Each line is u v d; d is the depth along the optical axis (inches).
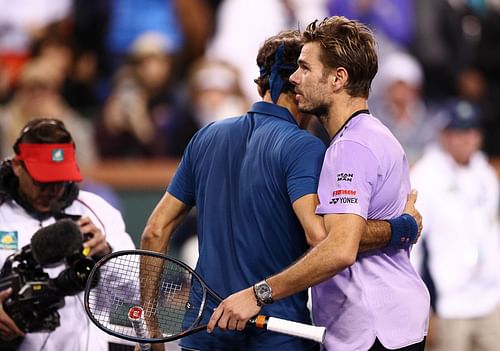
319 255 546.9
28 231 656.4
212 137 616.4
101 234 644.1
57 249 609.0
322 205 562.3
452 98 1502.2
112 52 1425.9
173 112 1381.6
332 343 589.6
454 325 1055.6
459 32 1518.2
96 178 1289.4
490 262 1060.5
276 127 590.2
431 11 1505.9
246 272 586.9
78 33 1432.1
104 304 621.6
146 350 606.9
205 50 1424.7
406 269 597.3
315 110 586.6
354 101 586.6
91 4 1432.1
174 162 1359.5
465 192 1056.8
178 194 633.0
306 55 584.1
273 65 602.9
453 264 1048.2
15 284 624.1
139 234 1291.8
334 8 1451.8
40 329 632.4
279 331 555.8
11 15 1424.7
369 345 579.2
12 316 625.6
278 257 585.3
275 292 552.1
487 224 1069.1
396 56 1464.1
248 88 1411.2
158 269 617.6
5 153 1301.7
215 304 593.3
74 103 1401.3
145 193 1296.8
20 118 1314.0
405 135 1414.9
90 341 659.4
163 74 1397.6
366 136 573.9
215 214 601.0
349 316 584.1
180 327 610.5
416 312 591.5
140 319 605.0
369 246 570.6
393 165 579.2
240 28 1429.6
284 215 581.3
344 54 575.2
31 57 1407.5
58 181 645.3
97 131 1364.4
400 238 580.4
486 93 1518.2
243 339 586.9
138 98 1380.4
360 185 561.3
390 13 1476.4
